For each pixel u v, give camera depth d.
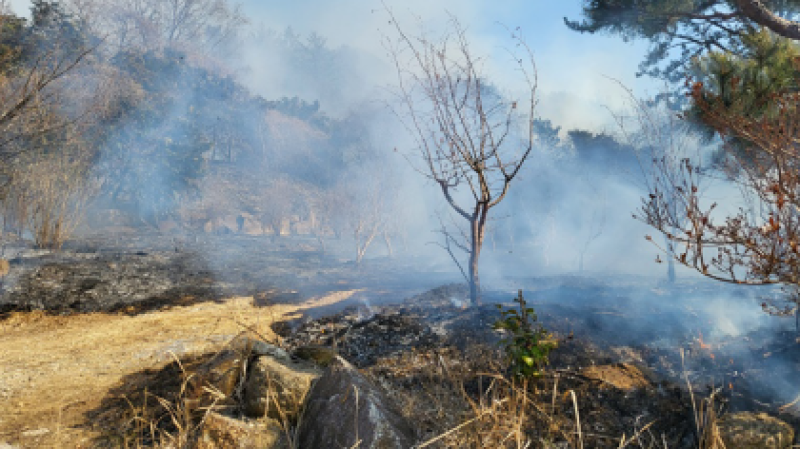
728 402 3.88
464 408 4.00
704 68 5.29
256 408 3.88
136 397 4.86
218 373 4.25
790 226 3.16
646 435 3.70
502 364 4.68
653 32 9.06
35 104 7.50
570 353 4.87
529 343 4.17
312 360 4.57
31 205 11.49
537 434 3.65
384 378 4.70
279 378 3.99
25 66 12.11
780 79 4.83
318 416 3.63
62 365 5.86
